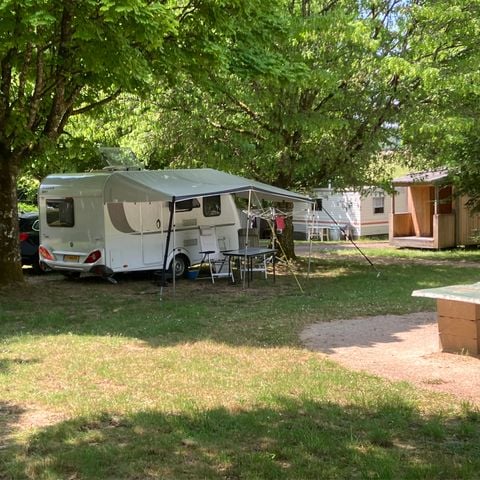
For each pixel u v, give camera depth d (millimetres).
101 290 13070
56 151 12156
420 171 19812
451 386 5973
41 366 6746
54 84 11516
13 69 12648
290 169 15578
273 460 4172
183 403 5383
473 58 14664
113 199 13406
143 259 14328
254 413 5109
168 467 4059
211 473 3959
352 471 3988
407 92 14859
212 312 10242
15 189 12445
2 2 8164
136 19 8508
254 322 9305
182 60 10695
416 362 6898
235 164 15633
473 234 22797
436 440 4566
